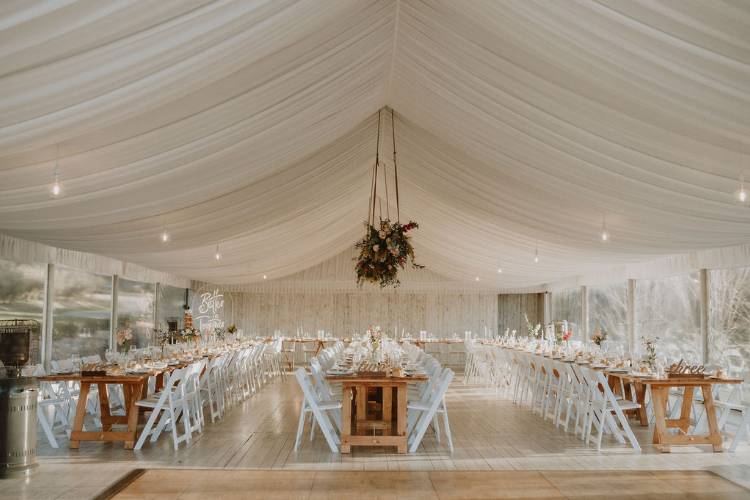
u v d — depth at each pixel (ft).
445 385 20.07
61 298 31.65
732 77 11.30
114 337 36.19
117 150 14.99
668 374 21.15
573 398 23.50
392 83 20.22
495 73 15.75
